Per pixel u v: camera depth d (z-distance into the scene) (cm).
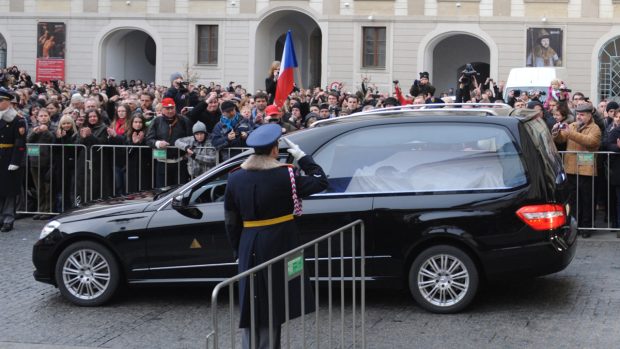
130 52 3969
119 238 846
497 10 3450
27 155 1373
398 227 802
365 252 807
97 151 1334
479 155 803
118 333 771
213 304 471
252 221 624
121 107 1389
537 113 880
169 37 3722
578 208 1191
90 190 1340
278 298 576
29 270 1030
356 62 3575
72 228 858
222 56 3684
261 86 3731
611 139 1198
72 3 3781
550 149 852
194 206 838
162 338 755
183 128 1291
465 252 796
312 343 724
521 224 782
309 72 4031
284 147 832
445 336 739
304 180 638
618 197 1183
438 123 818
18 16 3809
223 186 844
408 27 3525
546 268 784
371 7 3556
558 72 2550
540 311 811
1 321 813
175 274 841
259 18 3644
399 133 823
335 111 1559
